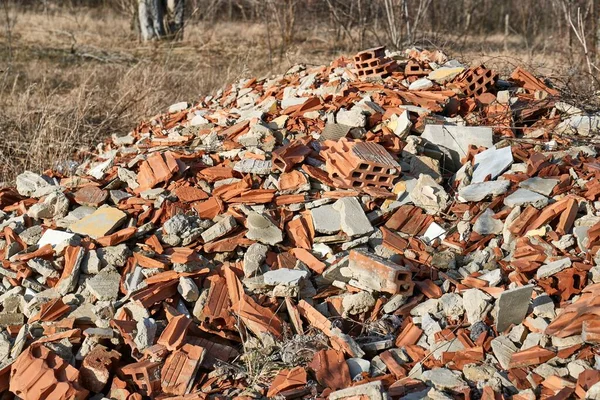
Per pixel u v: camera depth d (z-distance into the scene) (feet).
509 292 11.44
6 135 24.41
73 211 15.15
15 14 56.29
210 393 11.39
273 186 15.23
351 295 12.78
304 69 23.47
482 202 14.49
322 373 11.28
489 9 60.34
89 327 12.77
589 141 16.80
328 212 14.46
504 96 18.72
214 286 13.15
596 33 34.83
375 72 19.65
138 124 25.82
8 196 16.58
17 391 11.54
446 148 16.53
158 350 11.88
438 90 18.89
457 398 10.53
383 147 15.51
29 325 12.72
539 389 10.48
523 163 15.35
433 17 46.01
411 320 12.53
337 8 46.55
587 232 12.79
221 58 46.70
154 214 14.73
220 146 17.58
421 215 14.55
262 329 12.28
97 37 55.21
